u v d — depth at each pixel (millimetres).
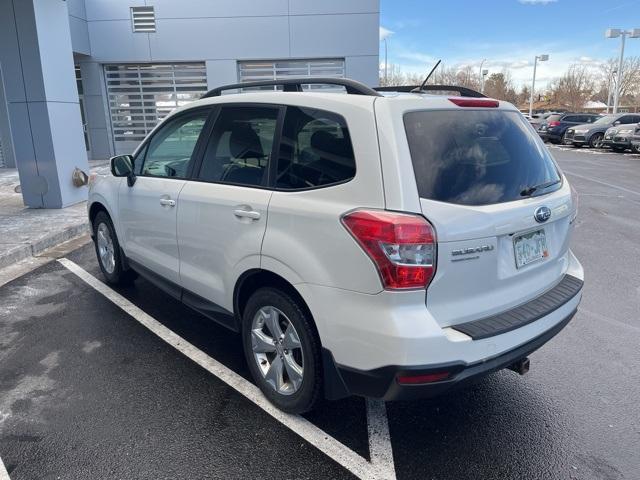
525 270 2807
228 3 16469
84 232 7746
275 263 2846
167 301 4910
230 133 3363
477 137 2734
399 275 2334
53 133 8625
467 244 2459
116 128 17797
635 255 6715
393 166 2402
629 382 3543
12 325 4359
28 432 2932
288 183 2877
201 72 17359
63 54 8883
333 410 3162
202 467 2664
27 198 8875
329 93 2867
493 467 2689
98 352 3891
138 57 16922
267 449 2803
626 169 16469
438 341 2354
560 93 76938
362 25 16406
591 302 5043
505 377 3609
